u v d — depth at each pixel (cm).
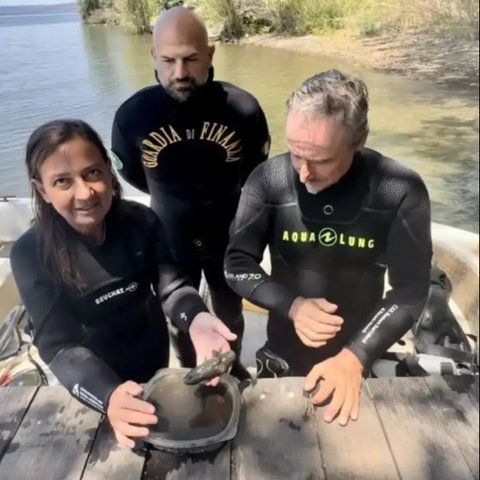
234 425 99
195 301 122
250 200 130
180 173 180
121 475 93
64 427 104
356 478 90
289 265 133
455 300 197
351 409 103
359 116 107
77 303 118
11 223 241
